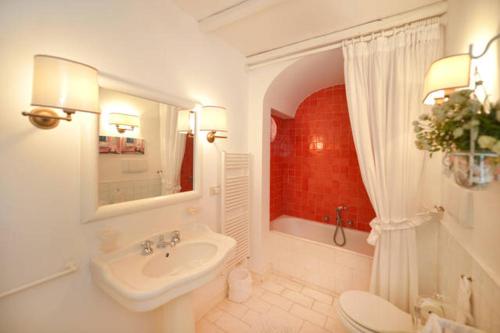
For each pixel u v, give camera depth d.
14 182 0.84
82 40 1.02
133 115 1.24
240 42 1.94
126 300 0.91
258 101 2.26
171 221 1.47
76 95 0.84
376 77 1.59
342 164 2.88
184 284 1.01
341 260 2.06
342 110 2.86
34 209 0.89
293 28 1.71
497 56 0.78
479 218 0.91
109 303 1.15
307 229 3.14
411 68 1.49
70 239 0.99
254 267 2.32
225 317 1.74
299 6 1.45
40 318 0.92
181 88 1.53
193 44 1.62
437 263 1.53
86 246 1.05
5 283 0.83
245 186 2.21
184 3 1.46
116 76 1.15
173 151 1.48
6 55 0.81
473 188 0.69
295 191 3.29
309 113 3.10
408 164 1.50
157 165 1.38
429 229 1.56
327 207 3.01
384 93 1.58
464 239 1.06
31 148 0.88
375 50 1.62
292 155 3.29
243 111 2.23
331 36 1.76
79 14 1.01
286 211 3.39
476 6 0.97
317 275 2.17
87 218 1.02
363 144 1.66
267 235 2.42
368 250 2.67
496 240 0.77
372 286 1.66
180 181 1.54
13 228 0.84
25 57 0.86
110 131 1.13
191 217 1.63
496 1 0.79
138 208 1.24
